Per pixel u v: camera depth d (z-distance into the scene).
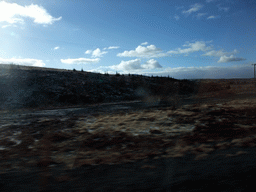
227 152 6.87
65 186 4.61
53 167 6.18
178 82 56.28
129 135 10.59
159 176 4.98
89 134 11.12
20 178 5.26
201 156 6.48
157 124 13.49
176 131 11.36
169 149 7.83
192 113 16.84
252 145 7.52
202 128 11.43
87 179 5.03
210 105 20.98
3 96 32.03
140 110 21.05
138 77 60.53
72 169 5.91
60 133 11.33
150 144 8.75
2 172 5.79
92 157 7.27
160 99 32.50
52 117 18.48
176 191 4.10
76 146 8.96
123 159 6.77
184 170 5.30
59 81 42.31
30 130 12.81
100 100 37.38
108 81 50.91
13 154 7.85
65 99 34.38
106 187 4.47
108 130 12.07
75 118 17.22
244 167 5.20
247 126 11.61
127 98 40.91
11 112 23.11
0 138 10.95
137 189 4.29
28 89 35.72
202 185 4.30
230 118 14.04
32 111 23.62
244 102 21.89
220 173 4.91
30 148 8.73
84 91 40.22
